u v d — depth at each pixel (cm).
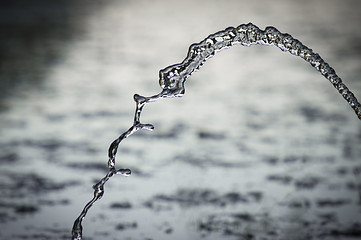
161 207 885
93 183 1008
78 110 1559
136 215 852
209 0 4481
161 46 2591
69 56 2389
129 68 2139
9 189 971
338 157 1121
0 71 2094
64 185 995
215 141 1262
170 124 1419
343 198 905
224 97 1706
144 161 1130
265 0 4344
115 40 2767
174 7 4053
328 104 1591
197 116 1498
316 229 787
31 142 1270
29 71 2095
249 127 1377
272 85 1856
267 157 1137
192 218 837
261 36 674
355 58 2202
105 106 1602
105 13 3753
